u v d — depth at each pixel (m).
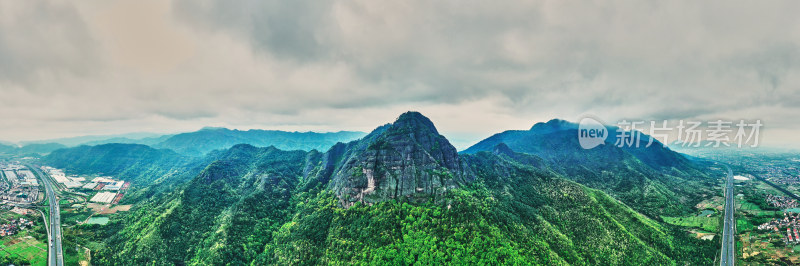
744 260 187.38
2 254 187.00
